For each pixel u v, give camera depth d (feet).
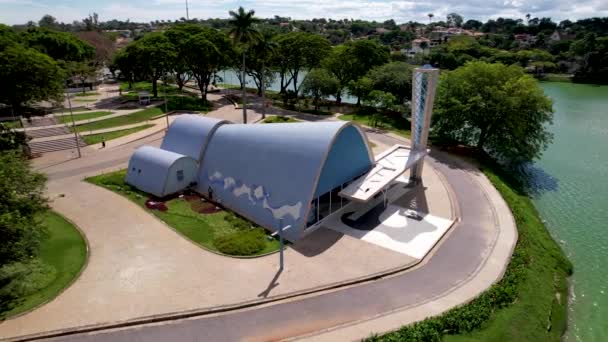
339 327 72.13
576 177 166.09
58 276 86.28
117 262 91.91
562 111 293.84
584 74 458.09
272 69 309.63
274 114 258.37
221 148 130.31
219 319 74.28
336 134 104.99
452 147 189.26
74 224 110.22
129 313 74.90
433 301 79.56
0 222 71.77
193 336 70.23
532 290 85.56
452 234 107.65
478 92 178.91
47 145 180.75
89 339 69.10
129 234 105.19
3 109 213.66
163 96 299.38
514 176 167.12
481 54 552.82
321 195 110.01
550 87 422.82
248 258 94.32
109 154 175.32
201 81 287.48
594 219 129.70
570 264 104.01
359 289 83.35
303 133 110.32
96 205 123.13
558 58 525.75
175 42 303.07
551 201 143.23
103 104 270.87
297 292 81.66
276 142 114.01
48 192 132.87
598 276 100.32
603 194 148.77
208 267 90.38
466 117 177.47
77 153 176.65
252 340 69.41
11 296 79.00
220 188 127.03
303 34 305.12
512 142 172.96
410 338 67.26
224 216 116.98
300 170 105.91
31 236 83.92
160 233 106.01
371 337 67.87
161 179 129.29
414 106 133.18
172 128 149.59
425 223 112.57
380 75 255.91
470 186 142.00
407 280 86.69
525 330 73.51
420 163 140.67
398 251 97.60
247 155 120.37
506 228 111.04
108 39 507.71
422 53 620.90
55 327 71.10
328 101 304.71
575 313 86.43
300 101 294.87
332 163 111.34
